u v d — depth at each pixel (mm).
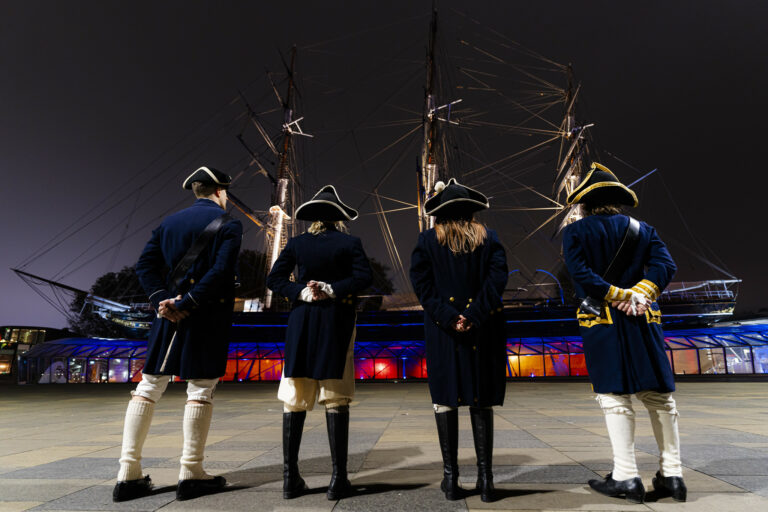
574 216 34750
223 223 3271
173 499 2814
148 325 37219
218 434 5875
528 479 3195
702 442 4641
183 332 3039
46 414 9281
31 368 30250
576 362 28594
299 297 3104
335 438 2895
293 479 2863
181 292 3115
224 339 3133
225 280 3129
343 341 3051
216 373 3018
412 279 3127
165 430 6223
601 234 3031
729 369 26750
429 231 3229
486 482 2705
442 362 2908
